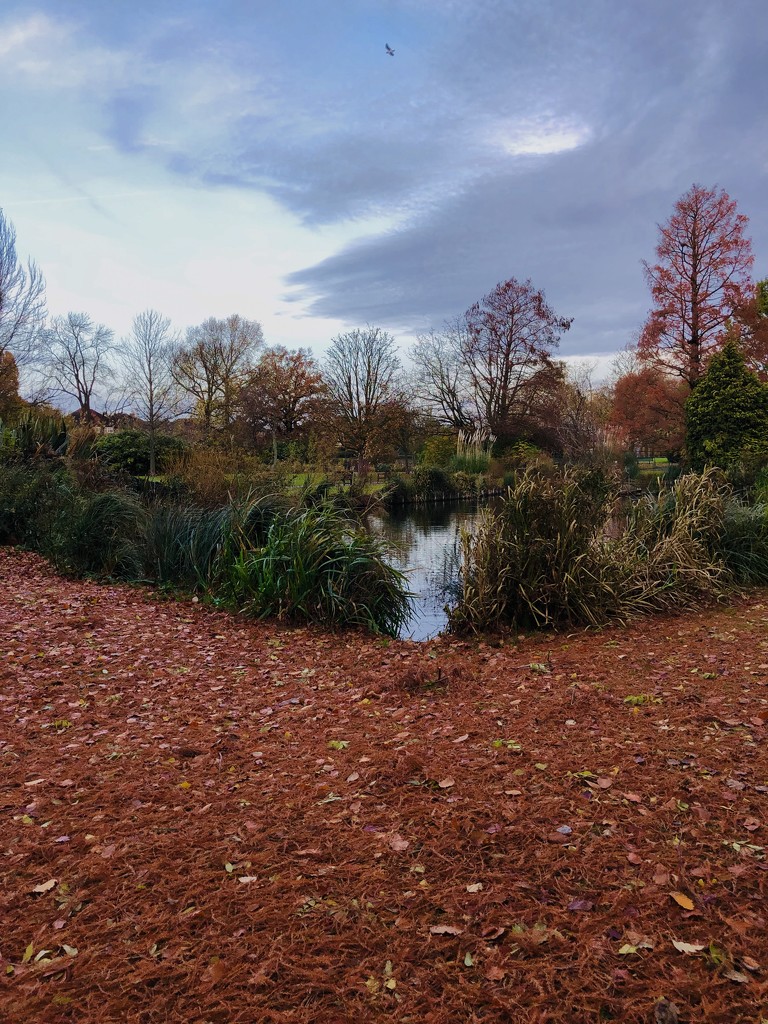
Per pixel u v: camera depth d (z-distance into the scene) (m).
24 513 12.12
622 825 2.77
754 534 8.62
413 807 3.00
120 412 34.50
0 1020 1.89
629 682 4.80
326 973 2.03
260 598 7.32
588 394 49.03
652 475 22.34
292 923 2.25
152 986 2.01
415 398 40.97
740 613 7.04
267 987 1.99
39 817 3.06
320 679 5.31
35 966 2.09
